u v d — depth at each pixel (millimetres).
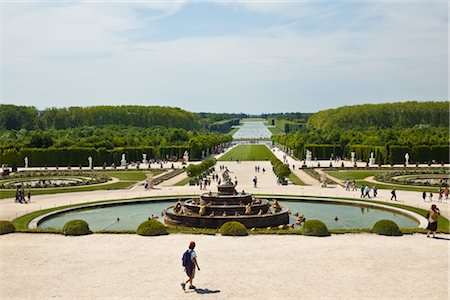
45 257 32781
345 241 37406
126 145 170000
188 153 169625
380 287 26062
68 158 143250
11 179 99500
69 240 38188
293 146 173875
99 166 144250
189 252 26000
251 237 39062
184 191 74062
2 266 30594
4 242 37531
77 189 78625
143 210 58438
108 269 29797
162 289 25969
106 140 162875
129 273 28938
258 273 28719
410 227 46688
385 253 33469
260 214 48812
